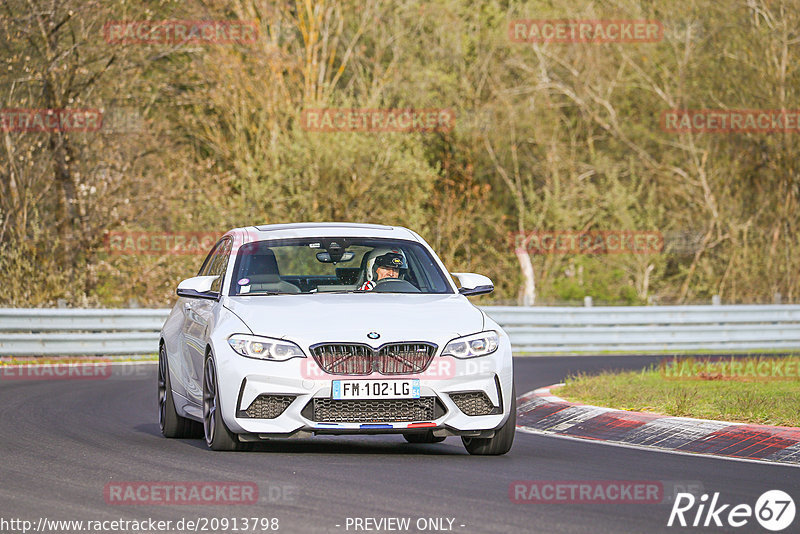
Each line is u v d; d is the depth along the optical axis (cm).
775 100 14825
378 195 12481
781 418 3712
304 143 11956
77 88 10150
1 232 9325
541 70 16200
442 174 15012
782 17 14812
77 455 3111
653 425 3756
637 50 16075
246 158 11994
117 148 10456
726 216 15188
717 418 3853
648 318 9294
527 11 16100
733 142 15462
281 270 5331
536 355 8700
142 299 10100
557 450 3381
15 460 3006
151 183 10525
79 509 2305
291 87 13238
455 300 3347
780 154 14825
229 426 3066
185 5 11038
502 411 3112
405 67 14800
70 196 10088
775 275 14350
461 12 15812
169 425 3619
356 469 2838
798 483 2739
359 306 3186
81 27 10088
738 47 15225
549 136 15900
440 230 14450
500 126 15538
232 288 3384
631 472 2884
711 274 14925
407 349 3034
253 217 11512
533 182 16300
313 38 13900
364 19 14712
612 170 15388
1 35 9625
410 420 3025
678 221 15512
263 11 12719
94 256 10144
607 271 14788
